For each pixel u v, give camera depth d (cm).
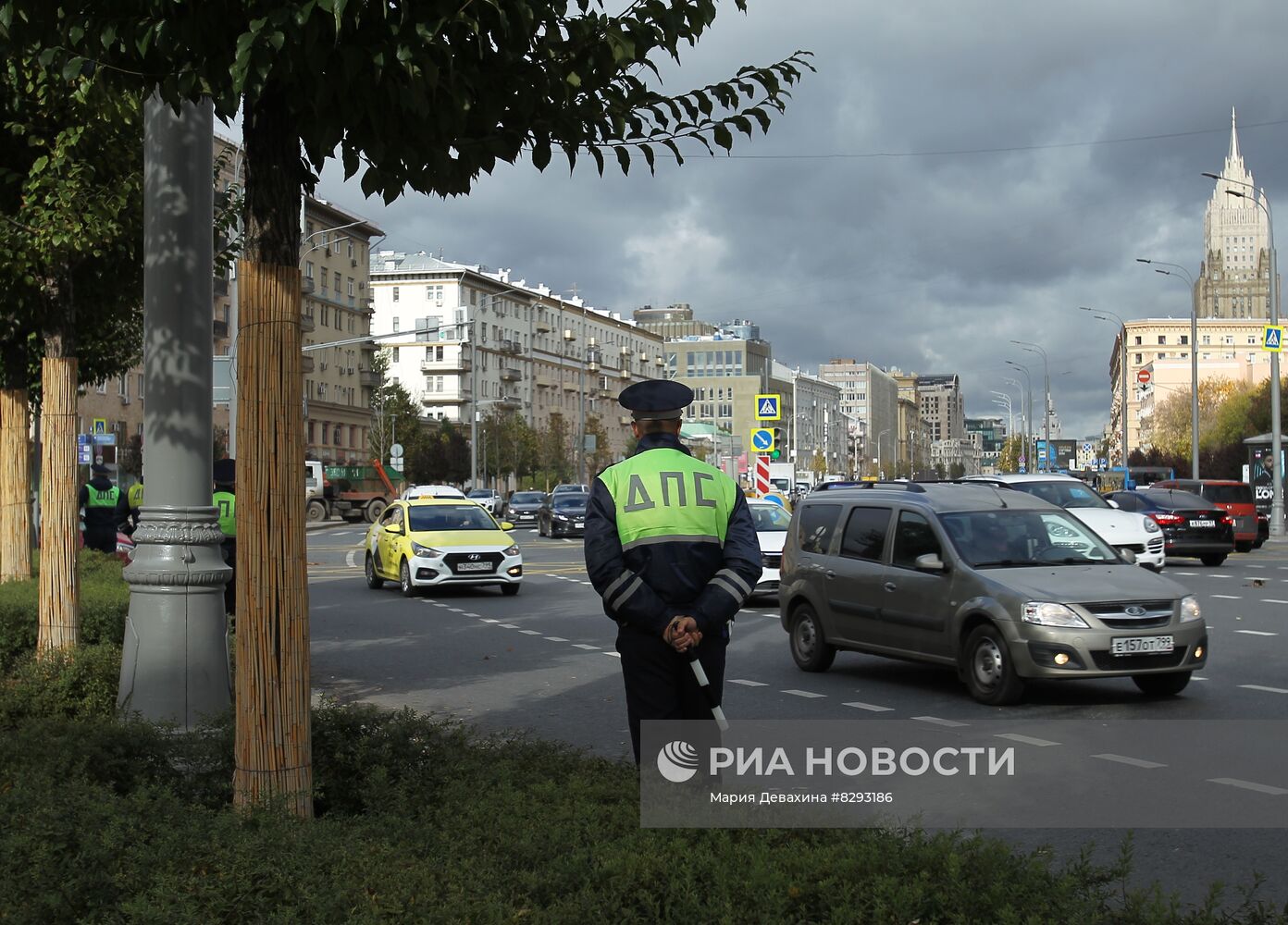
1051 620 1115
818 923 395
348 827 516
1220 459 9362
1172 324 17162
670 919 399
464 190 596
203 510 896
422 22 484
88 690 930
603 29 583
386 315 12425
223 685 888
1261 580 2512
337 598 2403
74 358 1135
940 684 1297
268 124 529
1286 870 629
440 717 1110
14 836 471
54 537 1102
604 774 571
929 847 439
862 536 1347
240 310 533
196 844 471
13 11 542
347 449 9844
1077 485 2528
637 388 551
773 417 3594
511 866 450
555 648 1634
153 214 893
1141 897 408
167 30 502
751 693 1234
